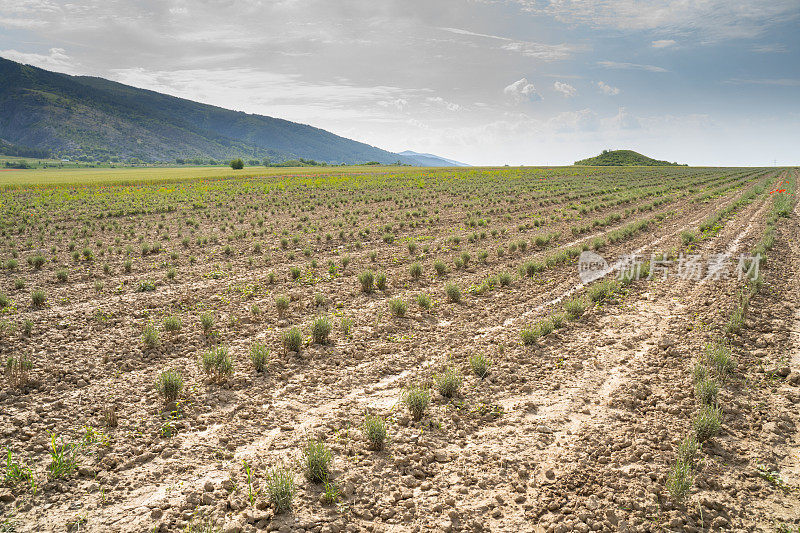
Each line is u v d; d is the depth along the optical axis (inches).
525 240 735.1
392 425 233.0
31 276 534.0
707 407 235.1
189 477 191.2
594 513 171.9
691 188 1808.6
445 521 168.1
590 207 1170.0
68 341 336.2
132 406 246.7
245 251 695.1
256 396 263.4
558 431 229.9
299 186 2089.1
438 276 545.0
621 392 266.8
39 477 186.2
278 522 164.2
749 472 196.1
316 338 343.0
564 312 404.8
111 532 158.6
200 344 336.2
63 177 3132.4
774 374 285.6
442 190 1766.7
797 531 163.5
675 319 384.2
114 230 905.5
